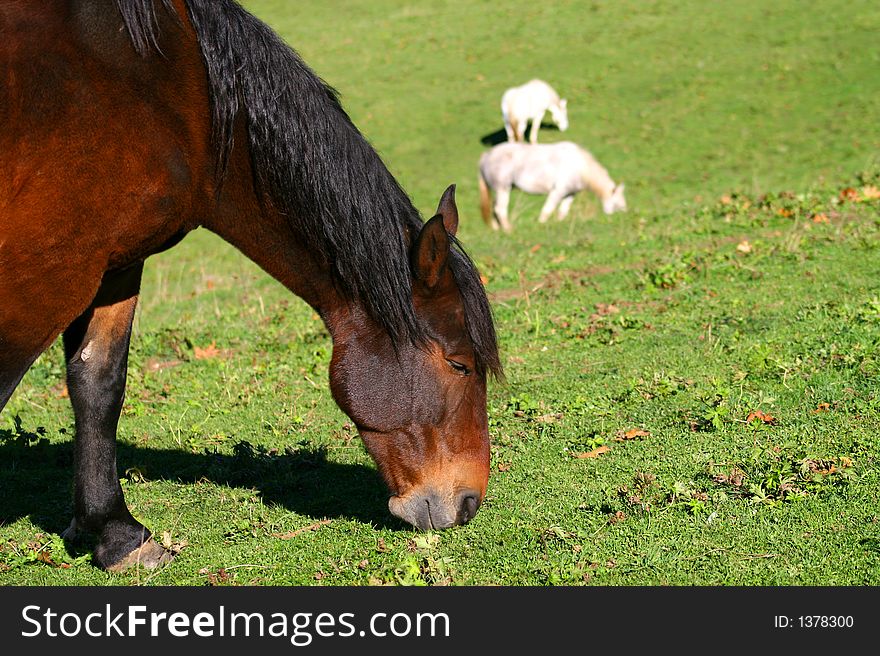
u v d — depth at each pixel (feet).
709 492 15.78
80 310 12.89
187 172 13.11
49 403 25.52
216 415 23.02
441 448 13.65
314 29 116.88
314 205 13.34
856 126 71.41
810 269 28.02
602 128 79.97
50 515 17.88
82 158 12.18
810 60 86.99
